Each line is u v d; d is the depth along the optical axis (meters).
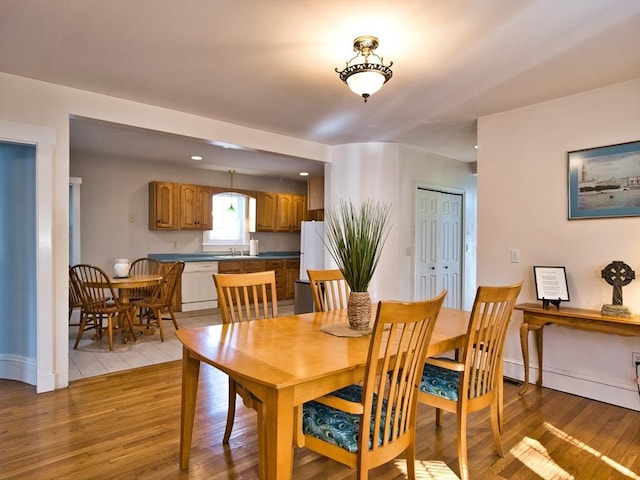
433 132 4.20
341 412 1.71
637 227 2.79
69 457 2.11
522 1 1.85
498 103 3.28
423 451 2.23
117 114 3.22
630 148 2.81
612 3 1.86
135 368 3.55
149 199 6.22
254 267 6.77
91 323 5.24
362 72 2.20
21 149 3.15
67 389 3.04
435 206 5.35
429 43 2.27
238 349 1.77
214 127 3.79
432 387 2.08
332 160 4.86
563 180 3.14
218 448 2.23
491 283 3.56
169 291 4.61
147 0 1.89
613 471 2.04
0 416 2.58
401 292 4.78
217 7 1.94
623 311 2.65
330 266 4.87
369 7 1.91
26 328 3.16
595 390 2.97
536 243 3.29
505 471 2.03
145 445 2.24
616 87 2.87
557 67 2.58
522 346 3.03
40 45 2.35
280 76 2.77
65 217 3.04
